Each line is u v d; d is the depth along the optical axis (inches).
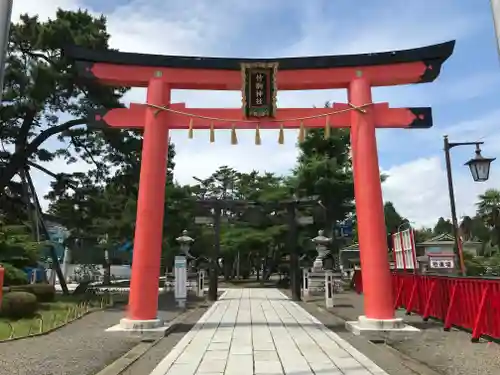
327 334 430.0
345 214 1283.2
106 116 483.5
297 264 871.7
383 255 442.9
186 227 1182.3
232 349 356.5
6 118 802.2
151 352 351.6
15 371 294.5
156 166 465.7
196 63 483.2
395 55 474.9
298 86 486.9
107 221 933.8
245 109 467.8
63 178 918.4
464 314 423.8
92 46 816.3
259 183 1745.8
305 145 1264.8
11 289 655.8
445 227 2021.4
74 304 704.4
